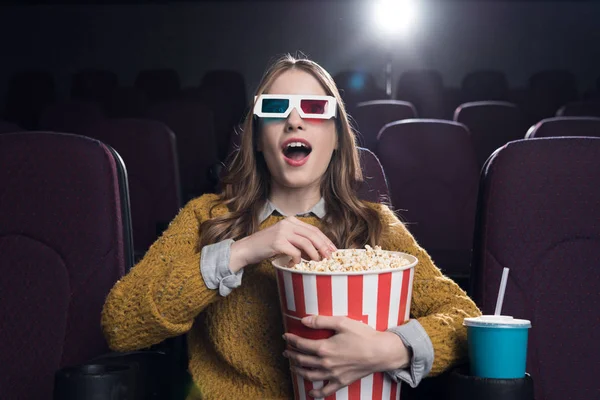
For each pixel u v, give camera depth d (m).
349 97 6.89
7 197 1.70
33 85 7.93
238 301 1.52
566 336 1.64
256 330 1.52
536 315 1.64
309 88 1.54
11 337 1.67
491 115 4.68
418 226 3.20
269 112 1.48
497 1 9.43
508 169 1.67
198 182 4.51
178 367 1.78
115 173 1.71
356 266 1.29
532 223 1.65
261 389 1.51
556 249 1.65
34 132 1.73
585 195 1.66
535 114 7.67
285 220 1.40
